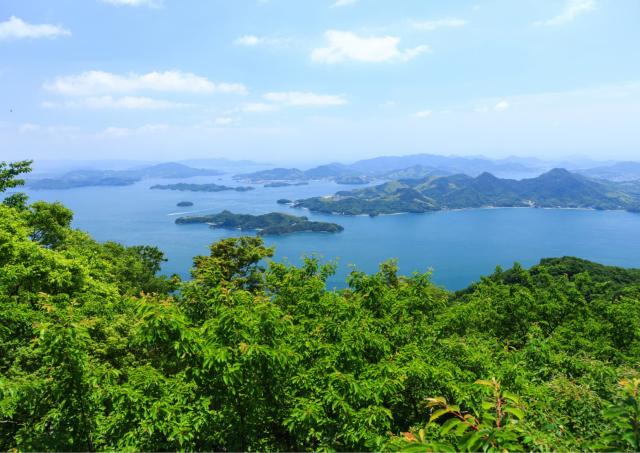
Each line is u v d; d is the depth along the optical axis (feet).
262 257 98.48
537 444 13.99
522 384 30.40
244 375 24.93
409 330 41.98
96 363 38.27
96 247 115.55
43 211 92.53
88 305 53.83
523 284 105.81
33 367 37.47
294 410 25.29
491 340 57.36
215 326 26.43
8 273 48.91
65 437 24.00
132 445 22.03
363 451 24.48
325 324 36.40
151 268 156.04
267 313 27.37
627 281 174.81
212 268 76.13
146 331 23.77
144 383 24.31
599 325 74.23
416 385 30.86
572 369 37.96
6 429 27.76
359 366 31.24
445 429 10.51
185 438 21.45
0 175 90.22
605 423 22.99
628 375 29.96
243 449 25.35
